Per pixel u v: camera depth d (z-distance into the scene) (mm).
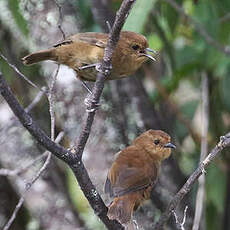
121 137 12922
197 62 12898
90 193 8875
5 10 13000
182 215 13086
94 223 13578
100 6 12789
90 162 12773
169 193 13039
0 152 13555
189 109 13789
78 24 13016
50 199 13758
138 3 10805
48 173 13773
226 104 13266
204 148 11984
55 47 10453
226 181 13438
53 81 9141
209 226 13797
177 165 13312
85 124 8586
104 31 12797
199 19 13289
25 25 11906
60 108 12812
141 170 9930
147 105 13125
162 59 14359
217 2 13242
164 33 13219
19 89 13945
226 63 12766
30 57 10438
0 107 13945
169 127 13734
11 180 13797
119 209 9281
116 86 13016
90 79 10578
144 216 12906
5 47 13844
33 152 13617
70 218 13734
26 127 8164
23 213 13844
